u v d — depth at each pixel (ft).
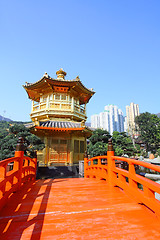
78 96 68.44
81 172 46.26
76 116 60.08
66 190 17.57
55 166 50.03
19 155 17.83
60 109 56.90
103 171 22.62
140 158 88.07
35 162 29.19
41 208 11.79
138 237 7.75
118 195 15.19
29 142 38.40
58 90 59.82
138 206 12.04
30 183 22.17
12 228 8.68
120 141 78.28
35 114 61.77
